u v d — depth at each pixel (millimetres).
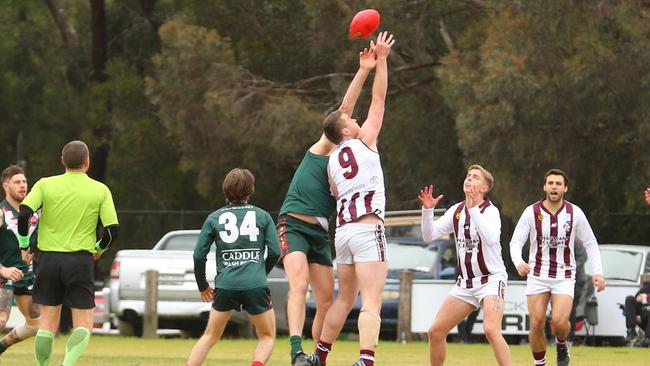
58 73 124562
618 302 70875
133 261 73750
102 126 115188
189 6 109938
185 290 72938
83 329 35344
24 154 123812
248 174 35188
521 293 69938
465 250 36969
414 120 100438
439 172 101750
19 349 58594
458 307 37250
